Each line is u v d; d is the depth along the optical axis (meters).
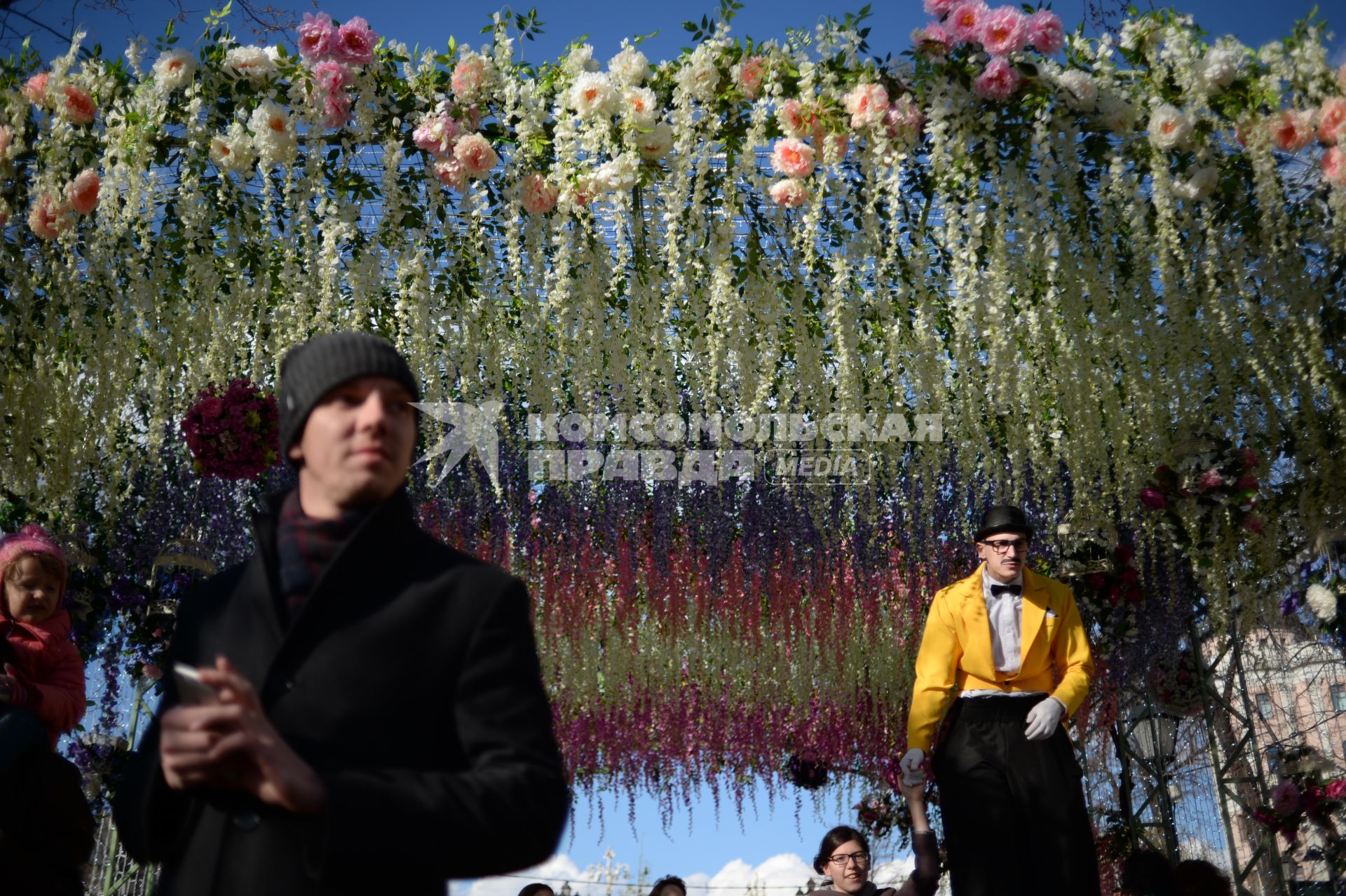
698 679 7.64
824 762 8.38
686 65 4.71
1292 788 5.47
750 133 4.77
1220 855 6.09
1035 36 4.68
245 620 1.29
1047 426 6.30
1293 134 4.89
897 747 8.29
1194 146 4.98
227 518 6.05
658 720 7.87
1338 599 5.35
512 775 1.12
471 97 4.74
